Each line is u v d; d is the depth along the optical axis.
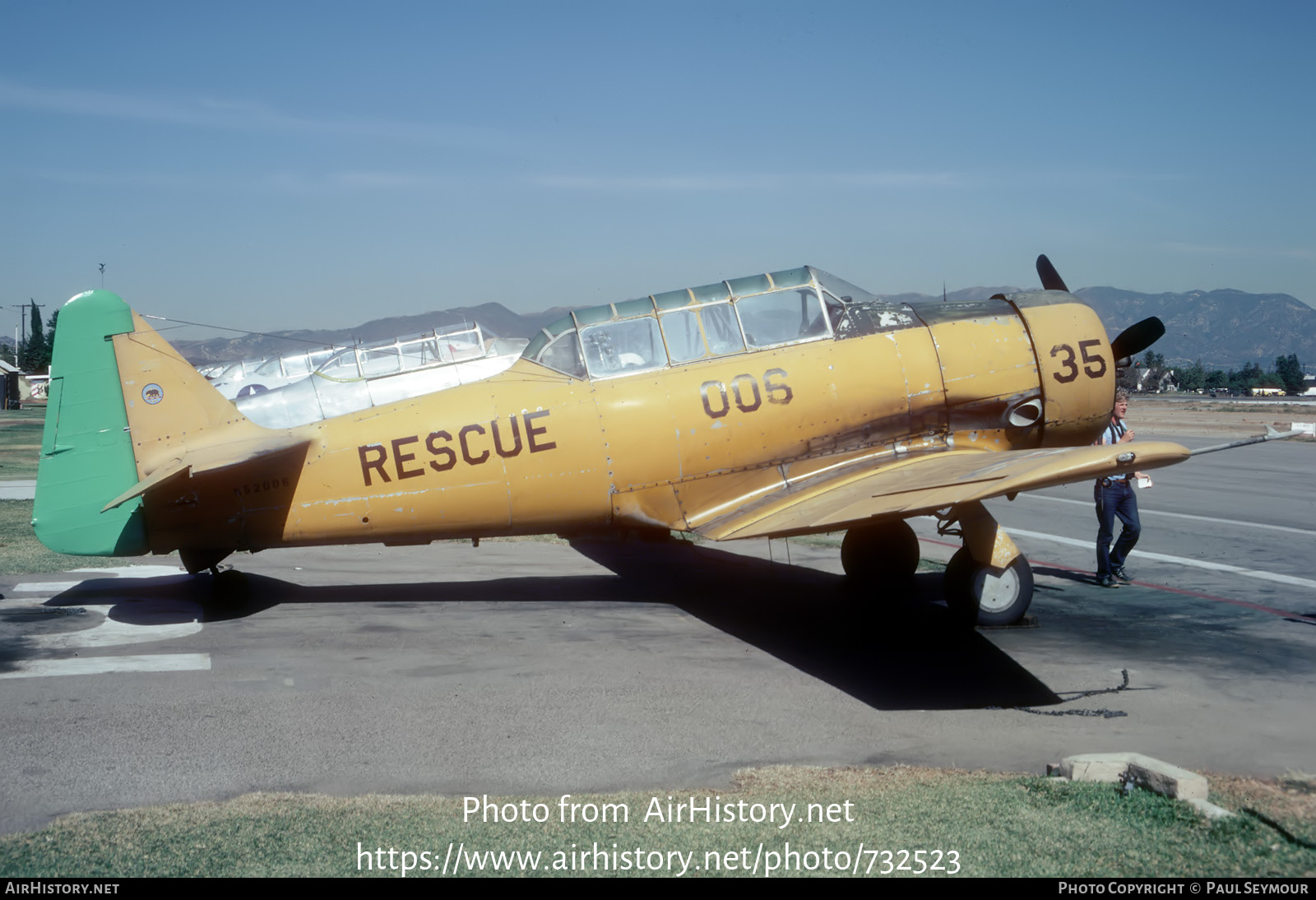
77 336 8.50
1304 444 32.28
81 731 5.52
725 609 9.02
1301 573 10.77
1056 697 6.29
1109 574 10.00
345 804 4.49
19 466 23.89
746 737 5.51
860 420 9.03
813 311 9.18
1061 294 10.02
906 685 6.55
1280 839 3.98
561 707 6.05
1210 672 6.88
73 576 10.33
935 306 9.68
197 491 8.53
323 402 12.34
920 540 13.75
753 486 8.98
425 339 13.12
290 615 8.62
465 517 8.79
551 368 8.87
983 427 9.30
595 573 10.86
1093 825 4.12
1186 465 25.50
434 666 6.97
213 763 5.05
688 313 9.02
